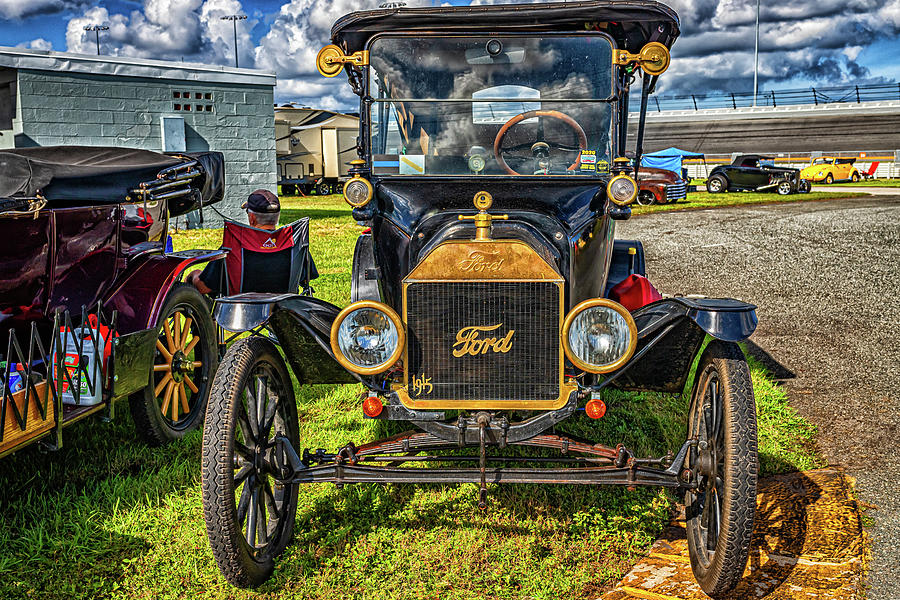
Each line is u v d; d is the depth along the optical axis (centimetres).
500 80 403
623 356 314
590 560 358
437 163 412
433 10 386
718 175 3362
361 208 388
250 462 341
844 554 360
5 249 425
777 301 972
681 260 1341
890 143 4906
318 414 553
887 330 807
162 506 414
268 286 635
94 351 416
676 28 395
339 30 399
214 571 352
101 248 476
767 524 391
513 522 393
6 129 1759
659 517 397
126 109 1833
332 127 4038
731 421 313
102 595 337
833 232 1714
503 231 339
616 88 397
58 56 1722
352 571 352
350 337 321
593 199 386
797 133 5269
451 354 328
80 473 457
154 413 484
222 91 1973
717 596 326
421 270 324
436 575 347
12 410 359
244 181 2041
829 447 496
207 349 554
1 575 348
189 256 523
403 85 407
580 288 374
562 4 382
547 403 327
